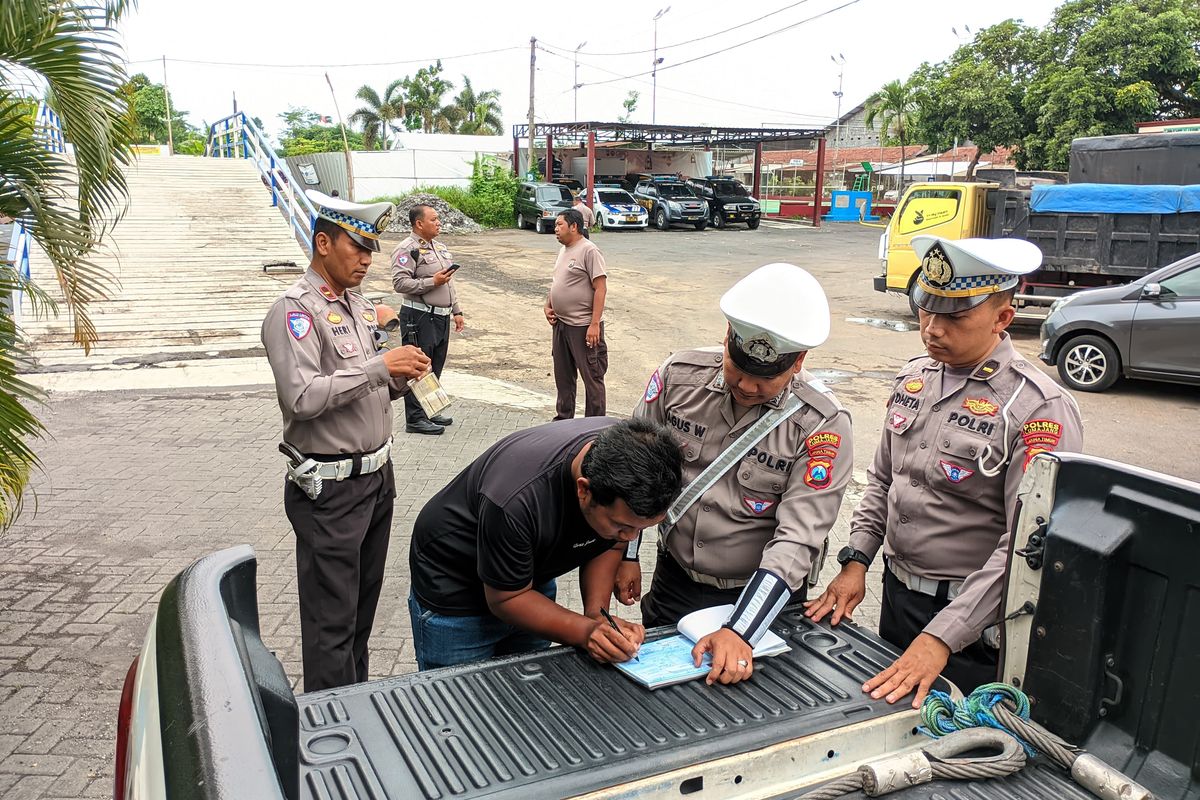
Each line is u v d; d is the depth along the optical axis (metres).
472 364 9.52
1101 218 10.73
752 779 1.45
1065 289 11.28
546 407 7.70
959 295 2.10
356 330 2.99
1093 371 8.68
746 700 1.63
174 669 0.99
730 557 2.24
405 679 1.66
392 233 22.97
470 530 2.18
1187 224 10.13
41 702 3.13
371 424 2.88
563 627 1.85
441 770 1.37
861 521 2.49
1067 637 1.57
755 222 29.05
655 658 1.77
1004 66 25.92
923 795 1.41
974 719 1.60
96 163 3.57
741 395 2.08
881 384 8.86
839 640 1.91
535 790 1.32
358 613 3.12
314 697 1.57
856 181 41.00
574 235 6.34
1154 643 1.48
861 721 1.57
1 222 3.99
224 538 4.70
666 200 27.69
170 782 0.81
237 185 16.83
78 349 9.25
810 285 2.00
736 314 1.93
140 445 6.40
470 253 20.12
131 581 4.15
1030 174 13.41
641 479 1.76
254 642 1.20
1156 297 8.23
